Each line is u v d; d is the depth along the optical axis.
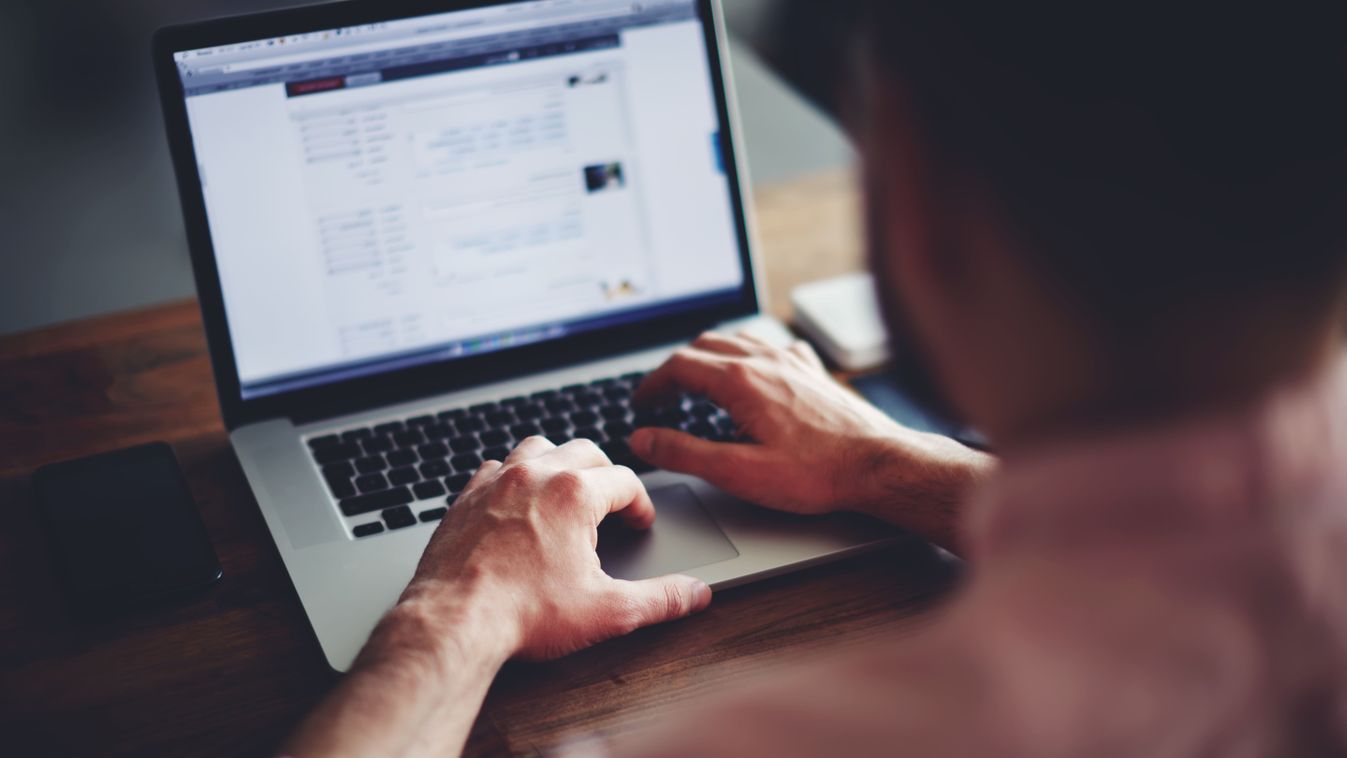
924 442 0.91
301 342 1.07
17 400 1.13
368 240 1.08
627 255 1.15
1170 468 0.36
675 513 0.93
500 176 1.11
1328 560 0.37
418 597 0.76
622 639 0.81
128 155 3.36
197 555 0.89
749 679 0.78
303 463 1.00
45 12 3.92
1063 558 0.37
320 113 1.06
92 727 0.76
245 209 1.05
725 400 0.98
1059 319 0.35
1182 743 0.36
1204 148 0.32
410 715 0.68
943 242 0.38
